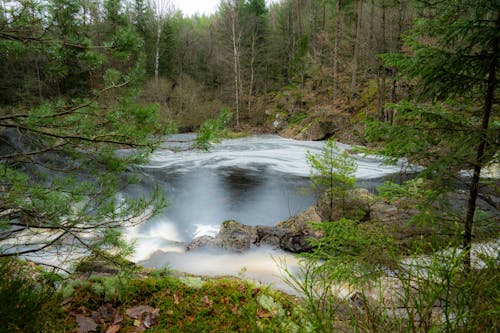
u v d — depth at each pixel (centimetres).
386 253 281
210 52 4156
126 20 303
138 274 350
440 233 305
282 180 1312
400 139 335
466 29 288
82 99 314
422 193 351
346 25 2928
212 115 3009
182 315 243
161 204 319
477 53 303
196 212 957
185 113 2911
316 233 674
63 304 236
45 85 973
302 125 2816
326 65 2986
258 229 729
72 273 305
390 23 2147
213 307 252
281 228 724
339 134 2498
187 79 3347
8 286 187
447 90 326
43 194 259
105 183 303
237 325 232
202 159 1692
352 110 2647
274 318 227
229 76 3769
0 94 979
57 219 270
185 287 276
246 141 2545
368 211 696
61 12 266
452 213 322
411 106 342
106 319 232
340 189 713
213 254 647
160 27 3450
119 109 309
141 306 249
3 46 271
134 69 313
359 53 2642
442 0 303
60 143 304
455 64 306
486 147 300
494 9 272
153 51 3503
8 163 278
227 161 1650
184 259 624
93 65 300
